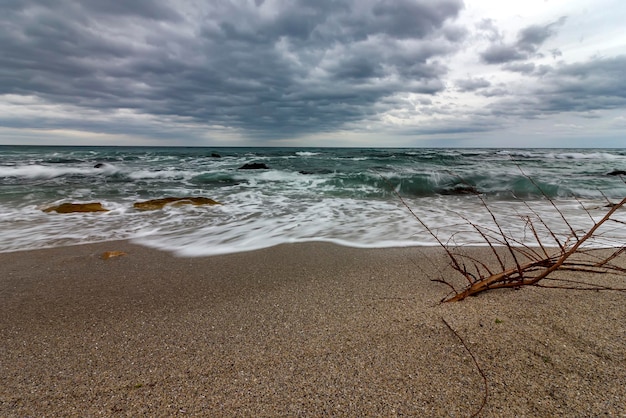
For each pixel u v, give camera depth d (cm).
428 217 631
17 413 160
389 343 205
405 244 458
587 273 310
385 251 429
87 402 166
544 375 170
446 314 234
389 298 278
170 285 326
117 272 364
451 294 279
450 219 612
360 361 190
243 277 346
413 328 220
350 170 1516
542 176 1209
